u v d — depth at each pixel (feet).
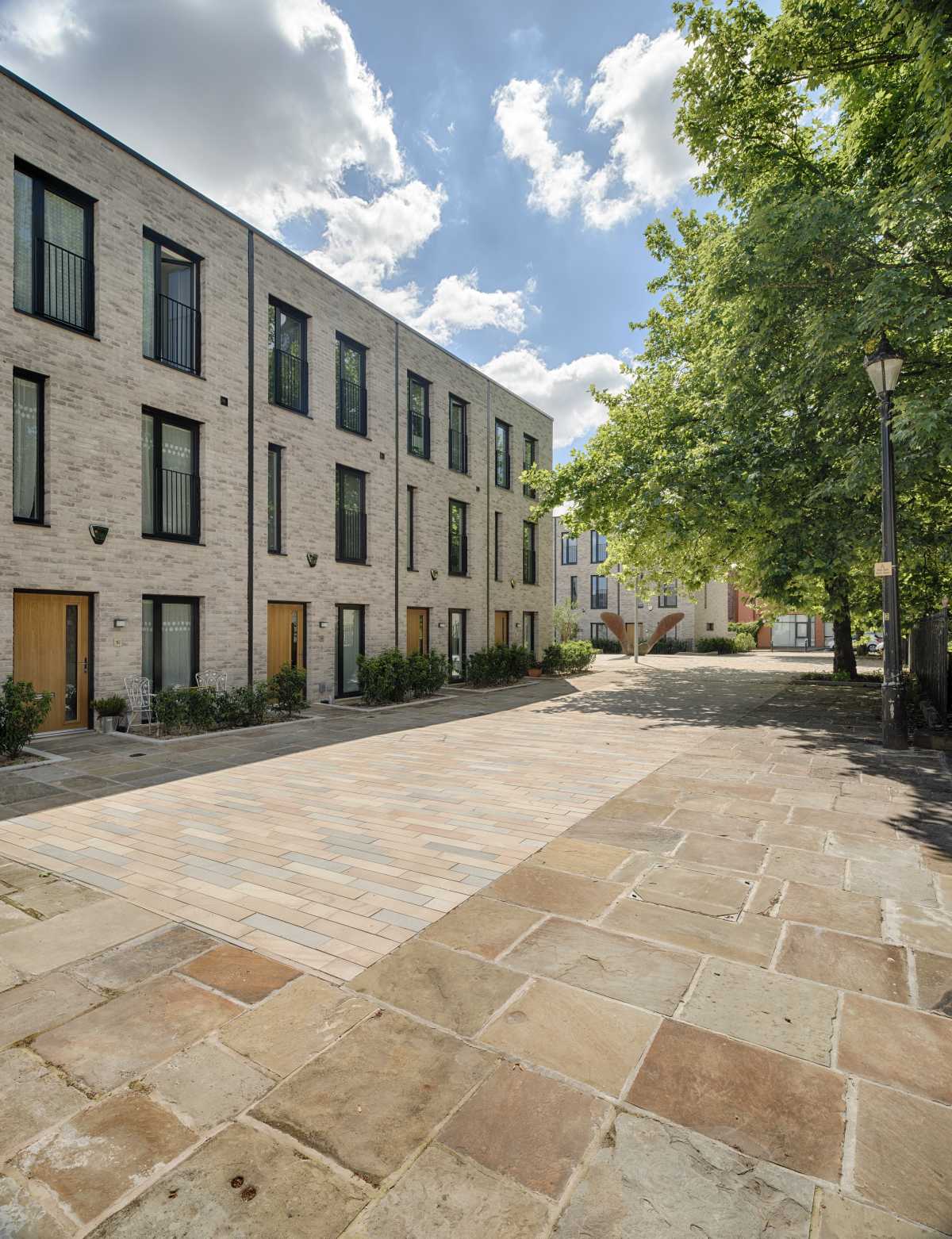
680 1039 8.54
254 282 40.70
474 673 58.49
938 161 25.46
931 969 10.27
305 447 44.42
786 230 28.81
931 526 39.29
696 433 44.29
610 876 14.10
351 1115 7.22
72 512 31.24
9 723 25.73
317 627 45.37
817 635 137.08
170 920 12.07
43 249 30.86
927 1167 6.51
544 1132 6.97
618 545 59.21
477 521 64.34
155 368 34.91
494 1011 9.15
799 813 18.63
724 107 31.78
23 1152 6.75
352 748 28.96
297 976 10.11
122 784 22.52
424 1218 5.95
